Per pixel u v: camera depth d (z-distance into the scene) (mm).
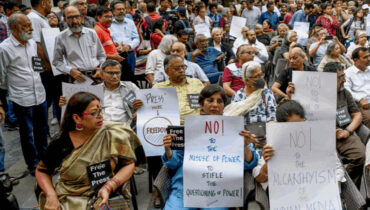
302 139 2307
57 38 4375
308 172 2328
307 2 12039
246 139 2537
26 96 4406
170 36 5430
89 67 4488
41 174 2488
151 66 5465
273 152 2299
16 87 4367
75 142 2461
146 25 7859
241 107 3484
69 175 2432
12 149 5512
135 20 8883
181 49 4926
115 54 5375
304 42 8625
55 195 2402
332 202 2332
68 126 2439
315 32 7691
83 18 5734
